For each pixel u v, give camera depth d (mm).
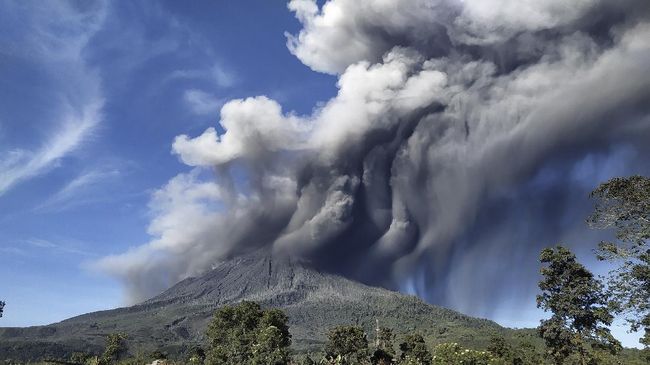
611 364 57969
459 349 53250
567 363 60844
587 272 62562
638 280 35812
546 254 65438
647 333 42188
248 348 87438
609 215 37094
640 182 35844
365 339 101625
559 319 62406
